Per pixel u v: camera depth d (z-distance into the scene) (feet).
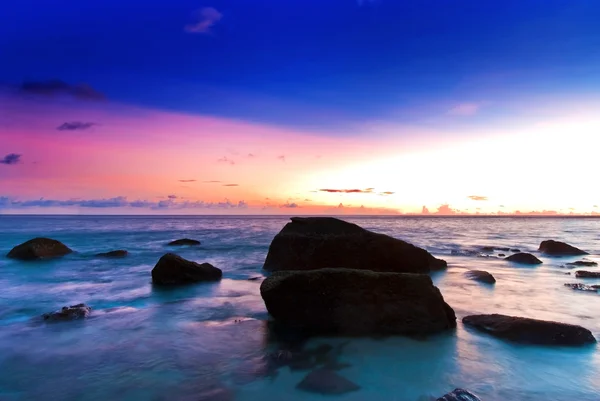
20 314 36.47
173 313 36.52
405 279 30.94
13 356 25.77
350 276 31.17
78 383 21.88
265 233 164.25
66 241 119.85
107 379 22.36
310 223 60.13
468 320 31.71
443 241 119.75
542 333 27.17
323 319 30.37
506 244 110.52
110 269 64.49
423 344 27.58
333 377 22.20
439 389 20.84
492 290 45.39
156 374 23.02
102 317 35.09
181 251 91.35
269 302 31.65
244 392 20.76
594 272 54.75
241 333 30.50
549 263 69.36
